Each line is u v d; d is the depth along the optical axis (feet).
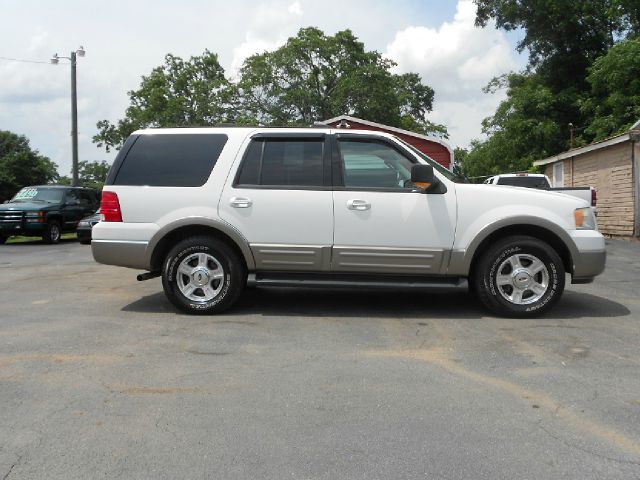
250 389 12.75
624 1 92.73
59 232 59.21
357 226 19.20
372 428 10.79
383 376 13.58
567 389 12.73
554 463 9.50
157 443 10.21
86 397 12.27
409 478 9.05
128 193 19.77
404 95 154.51
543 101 100.12
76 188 64.34
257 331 17.65
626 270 31.76
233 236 19.40
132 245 19.57
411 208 19.12
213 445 10.13
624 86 83.25
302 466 9.42
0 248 52.75
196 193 19.62
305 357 15.05
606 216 61.26
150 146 20.17
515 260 19.21
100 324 18.54
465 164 135.33
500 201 19.20
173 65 148.46
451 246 19.10
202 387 12.87
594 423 11.00
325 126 21.07
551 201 19.33
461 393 12.51
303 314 19.98
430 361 14.71
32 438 10.39
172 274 19.63
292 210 19.33
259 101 136.46
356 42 138.62
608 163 60.64
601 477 9.08
